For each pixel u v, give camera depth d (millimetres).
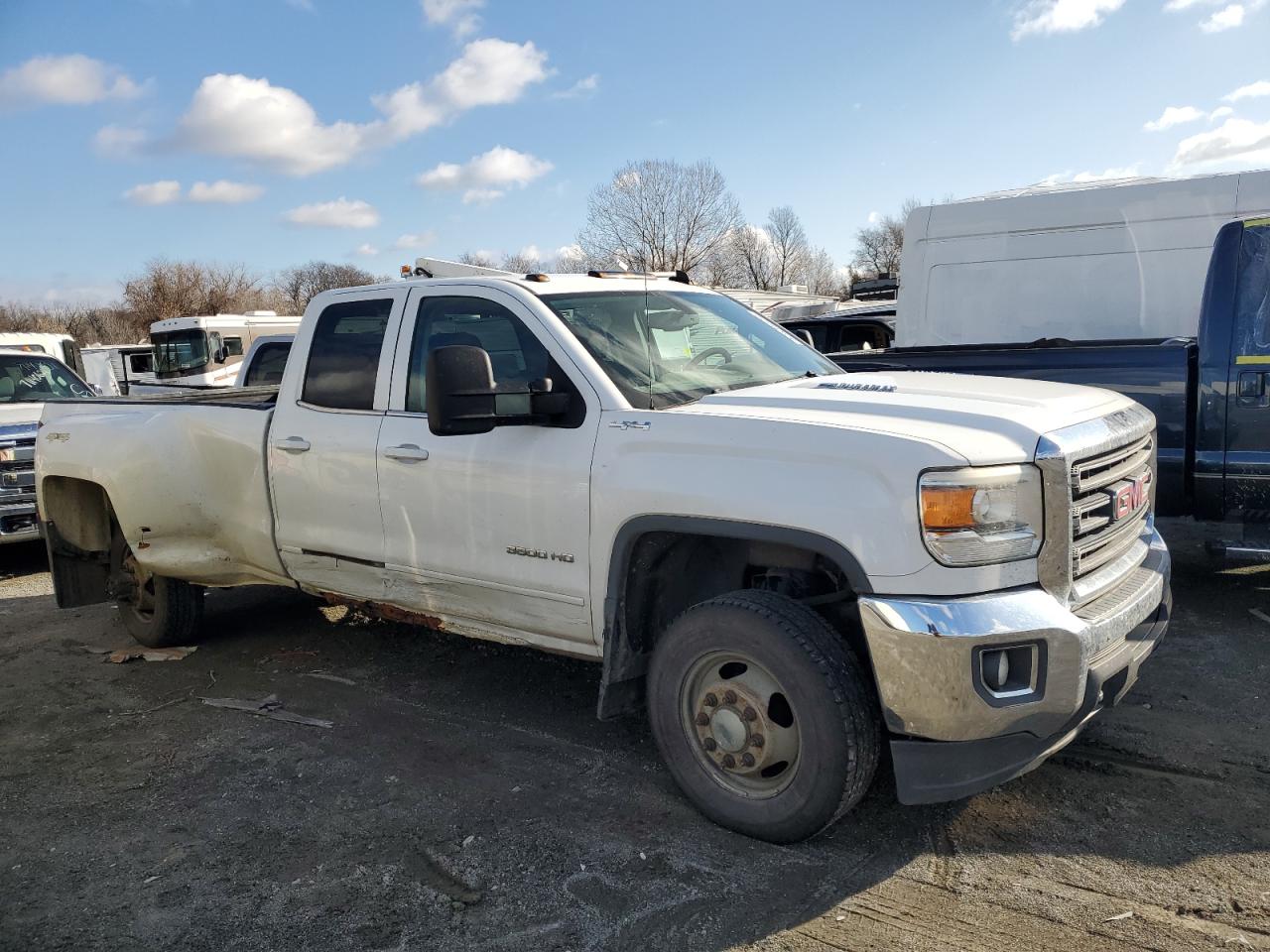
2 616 7211
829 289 63031
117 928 3086
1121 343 6422
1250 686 4648
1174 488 5875
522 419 3809
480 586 4207
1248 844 3285
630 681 3846
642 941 2912
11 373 10484
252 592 7344
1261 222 5520
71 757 4473
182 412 5441
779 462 3271
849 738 3131
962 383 3908
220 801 3938
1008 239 8398
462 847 3492
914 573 3002
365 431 4582
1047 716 3045
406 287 4637
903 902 3039
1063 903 2996
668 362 4133
